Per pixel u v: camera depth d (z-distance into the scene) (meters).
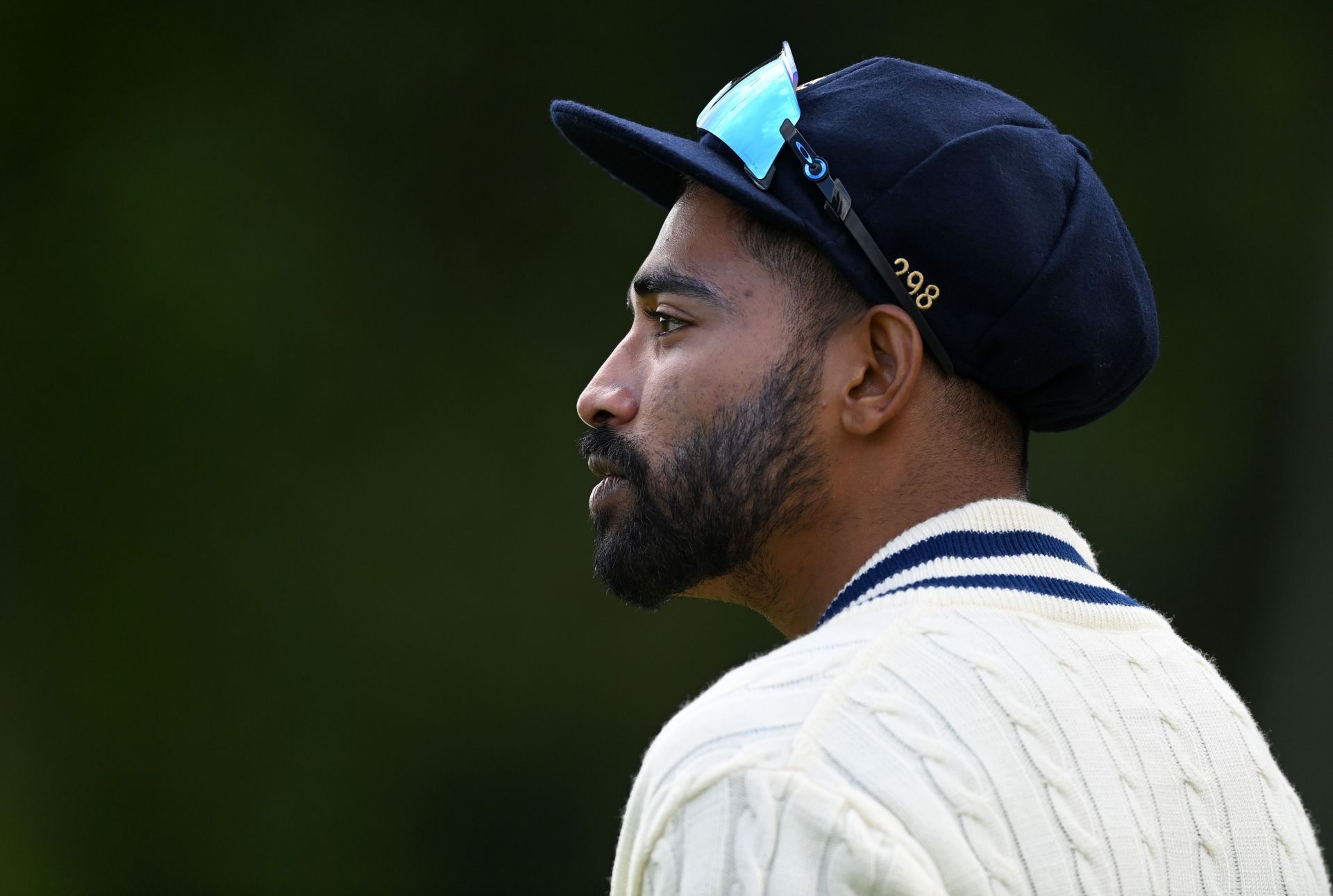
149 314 47.12
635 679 46.72
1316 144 50.91
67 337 46.72
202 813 44.88
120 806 44.69
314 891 44.59
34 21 47.66
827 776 4.74
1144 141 50.94
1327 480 48.53
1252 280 50.69
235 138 48.44
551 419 48.78
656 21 50.00
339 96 49.03
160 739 45.22
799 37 50.09
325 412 47.62
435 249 48.97
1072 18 50.59
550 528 48.16
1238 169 50.94
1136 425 49.19
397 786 45.69
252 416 47.28
